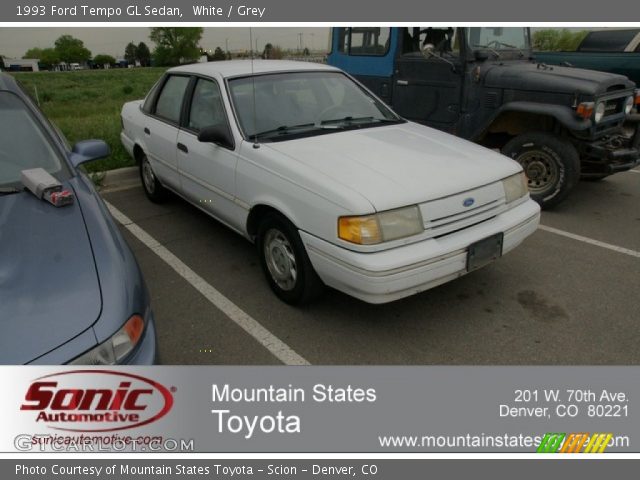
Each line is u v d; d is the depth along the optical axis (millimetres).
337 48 6520
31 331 1797
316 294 3234
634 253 4184
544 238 4500
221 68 4121
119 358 1913
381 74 6105
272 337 3102
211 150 3789
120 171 6250
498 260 4078
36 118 3004
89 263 2092
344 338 3086
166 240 4500
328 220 2822
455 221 2986
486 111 5289
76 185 2660
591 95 4621
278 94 3887
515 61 5664
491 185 3176
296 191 3012
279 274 3406
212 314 3352
